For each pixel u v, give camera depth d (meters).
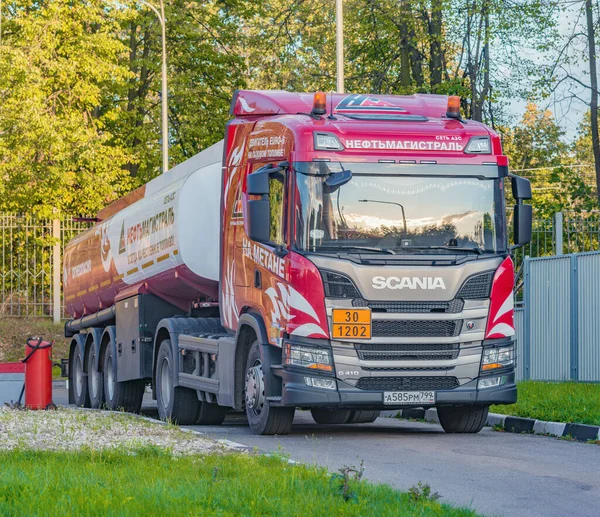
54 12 47.97
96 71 49.03
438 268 16.27
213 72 57.97
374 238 16.19
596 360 25.50
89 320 28.62
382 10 50.97
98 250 27.62
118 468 11.62
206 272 20.25
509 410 19.89
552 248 30.19
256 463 12.04
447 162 16.56
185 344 20.39
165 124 46.81
